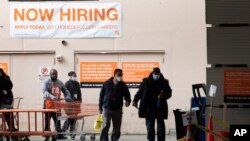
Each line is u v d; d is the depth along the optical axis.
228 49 13.82
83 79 26.23
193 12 26.00
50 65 26.33
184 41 26.05
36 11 26.39
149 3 26.14
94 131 23.94
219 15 13.77
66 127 22.86
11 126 19.50
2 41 26.36
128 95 20.39
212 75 13.92
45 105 22.34
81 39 26.31
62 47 26.31
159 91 19.27
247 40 13.78
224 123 13.84
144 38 26.11
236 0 13.75
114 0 26.25
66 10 26.38
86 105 22.73
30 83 26.39
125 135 25.78
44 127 22.19
